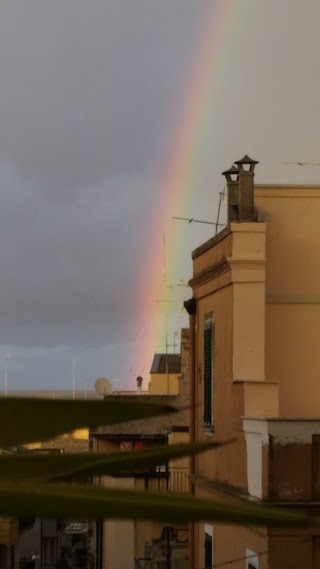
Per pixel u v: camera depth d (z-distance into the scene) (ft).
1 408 5.80
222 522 4.50
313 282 53.16
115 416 5.91
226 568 47.34
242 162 50.85
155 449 6.66
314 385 52.31
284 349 52.47
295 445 39.37
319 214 53.42
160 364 118.11
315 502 38.70
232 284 48.52
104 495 4.67
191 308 60.13
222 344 50.75
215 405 51.90
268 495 39.01
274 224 53.31
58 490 4.72
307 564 38.58
